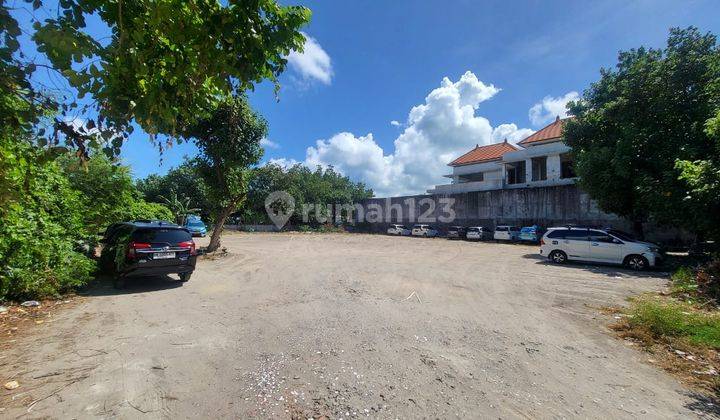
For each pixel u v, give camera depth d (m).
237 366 4.02
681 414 3.20
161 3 2.42
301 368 3.99
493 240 27.77
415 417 3.06
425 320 5.92
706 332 5.20
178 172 45.81
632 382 3.81
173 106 3.03
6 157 3.54
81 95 2.43
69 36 2.14
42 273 6.73
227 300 7.23
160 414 3.03
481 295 7.94
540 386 3.67
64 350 4.41
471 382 3.73
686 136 12.96
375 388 3.55
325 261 13.67
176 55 2.84
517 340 5.04
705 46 13.54
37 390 3.39
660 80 13.83
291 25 2.82
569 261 13.98
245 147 14.75
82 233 9.01
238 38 2.69
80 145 2.89
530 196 28.28
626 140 14.04
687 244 19.09
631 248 12.16
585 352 4.64
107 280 9.10
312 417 3.03
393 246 22.22
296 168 48.62
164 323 5.61
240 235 32.66
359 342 4.83
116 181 11.46
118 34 2.65
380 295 7.75
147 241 8.12
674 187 12.11
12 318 5.66
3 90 2.41
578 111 18.55
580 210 25.47
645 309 5.97
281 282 9.23
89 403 3.17
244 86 3.04
